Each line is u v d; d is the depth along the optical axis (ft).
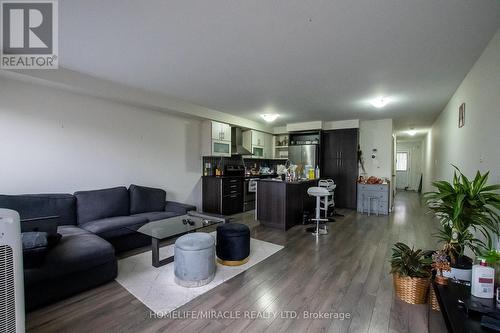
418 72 9.79
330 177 21.40
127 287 7.59
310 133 22.27
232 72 10.09
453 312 4.45
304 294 7.23
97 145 12.09
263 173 22.81
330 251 10.69
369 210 18.72
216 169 18.88
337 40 7.37
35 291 6.34
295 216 15.24
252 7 5.82
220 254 9.34
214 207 17.57
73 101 11.15
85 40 7.55
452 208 6.20
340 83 11.19
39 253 6.30
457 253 6.08
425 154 29.66
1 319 3.50
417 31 6.81
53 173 10.59
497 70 6.79
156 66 9.55
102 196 11.44
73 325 5.82
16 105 9.52
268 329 5.71
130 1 5.63
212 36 7.24
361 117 19.42
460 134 11.19
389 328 5.74
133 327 5.76
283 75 10.35
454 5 5.66
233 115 18.98
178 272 7.75
